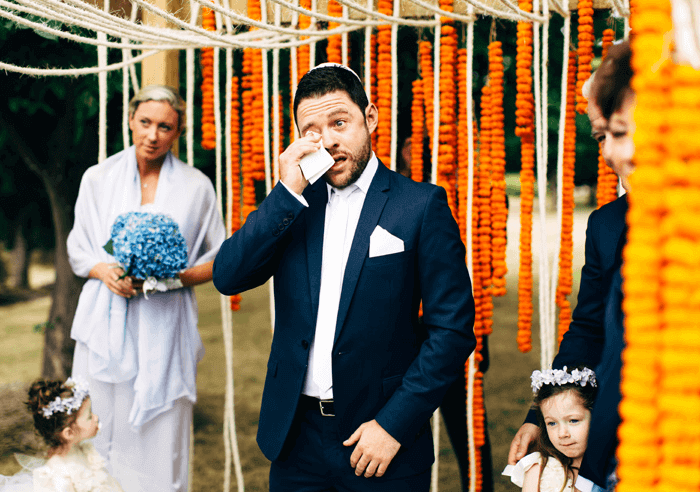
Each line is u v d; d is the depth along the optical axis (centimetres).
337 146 149
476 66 283
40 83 346
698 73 61
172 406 218
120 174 225
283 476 161
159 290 213
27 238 772
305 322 153
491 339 682
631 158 100
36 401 197
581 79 194
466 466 254
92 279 223
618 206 140
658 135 64
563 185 207
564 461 151
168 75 247
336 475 153
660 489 69
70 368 457
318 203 160
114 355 214
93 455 206
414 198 153
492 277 214
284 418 155
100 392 219
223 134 330
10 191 502
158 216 207
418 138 224
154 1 205
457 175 223
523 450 158
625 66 101
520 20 189
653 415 68
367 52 210
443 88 205
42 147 441
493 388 513
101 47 231
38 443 200
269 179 231
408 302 151
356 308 149
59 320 457
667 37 63
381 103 212
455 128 213
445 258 149
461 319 147
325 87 148
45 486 192
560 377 148
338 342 149
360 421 150
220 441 416
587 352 152
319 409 155
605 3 190
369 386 149
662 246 66
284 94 306
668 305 66
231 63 233
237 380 559
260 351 668
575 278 985
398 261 149
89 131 405
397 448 144
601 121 107
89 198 226
